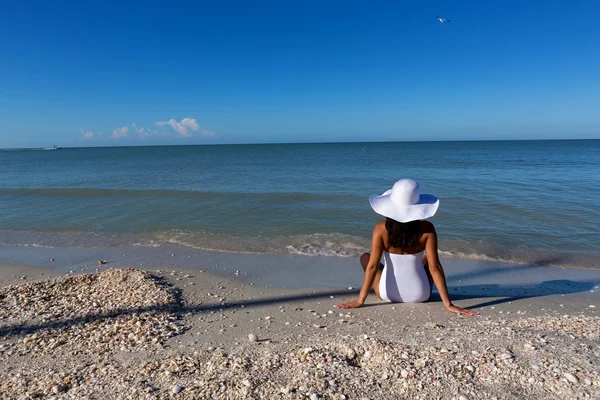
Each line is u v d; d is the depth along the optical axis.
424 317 4.40
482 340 3.25
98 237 9.25
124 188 18.11
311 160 43.75
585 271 6.52
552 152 57.94
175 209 12.40
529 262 7.02
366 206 12.66
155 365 3.17
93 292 5.45
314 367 2.89
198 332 4.24
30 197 15.30
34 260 7.61
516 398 2.41
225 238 8.97
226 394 2.60
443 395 2.49
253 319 4.64
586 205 11.82
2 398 2.80
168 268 6.93
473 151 66.38
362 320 4.40
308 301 5.25
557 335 3.31
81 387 2.87
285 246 8.28
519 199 13.04
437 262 4.34
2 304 5.04
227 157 57.38
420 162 36.59
